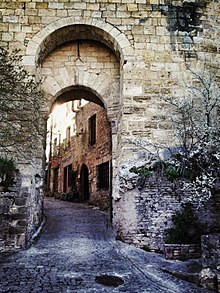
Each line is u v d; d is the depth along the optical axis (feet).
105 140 47.80
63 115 77.61
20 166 25.99
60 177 74.49
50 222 34.53
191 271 18.69
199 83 29.32
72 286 16.39
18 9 29.73
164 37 30.01
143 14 30.30
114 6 30.25
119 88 31.83
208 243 17.46
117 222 28.02
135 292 15.88
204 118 28.45
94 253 23.00
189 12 30.83
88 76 32.22
